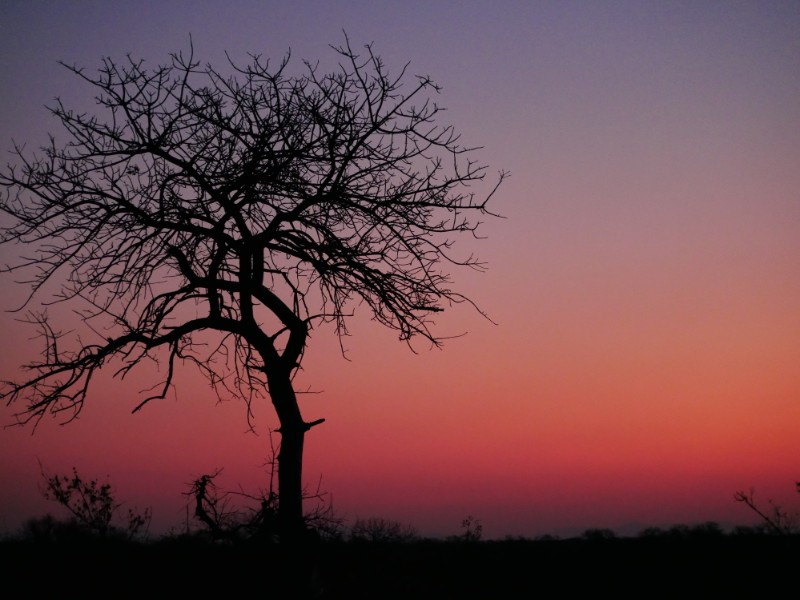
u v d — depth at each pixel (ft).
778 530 28.84
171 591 33.53
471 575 52.75
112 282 29.63
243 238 30.14
